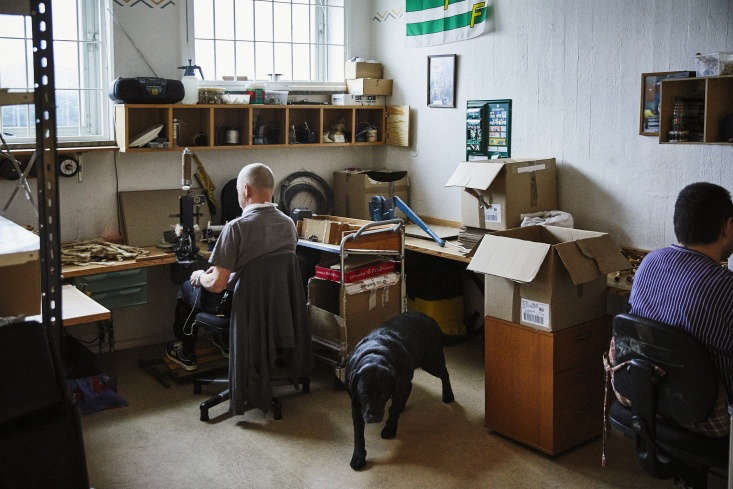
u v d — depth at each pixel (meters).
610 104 3.98
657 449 2.28
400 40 5.28
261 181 3.56
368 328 4.10
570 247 3.00
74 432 1.64
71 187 4.42
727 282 2.12
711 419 2.15
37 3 1.74
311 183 5.27
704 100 3.42
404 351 3.29
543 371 3.14
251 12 5.05
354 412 3.11
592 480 3.02
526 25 4.38
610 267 3.06
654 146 3.80
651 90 3.72
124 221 4.54
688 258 2.24
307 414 3.72
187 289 4.01
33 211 4.24
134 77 4.38
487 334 3.37
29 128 4.29
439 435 3.44
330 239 4.07
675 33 3.64
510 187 4.04
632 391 2.28
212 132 4.64
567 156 4.24
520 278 2.96
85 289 3.94
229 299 3.64
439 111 5.05
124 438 3.44
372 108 5.41
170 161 4.76
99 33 4.43
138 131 4.52
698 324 2.15
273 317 3.53
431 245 4.39
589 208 4.16
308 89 5.28
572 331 3.14
